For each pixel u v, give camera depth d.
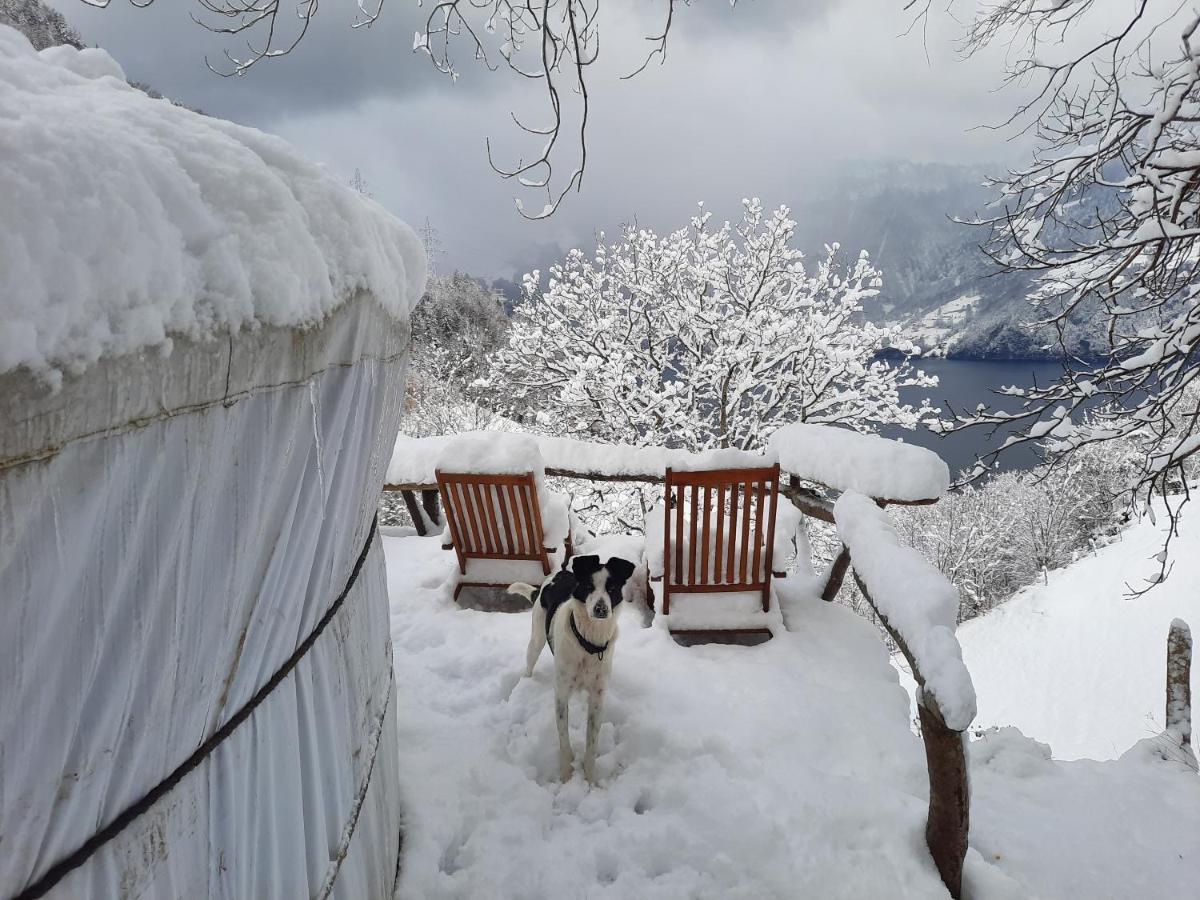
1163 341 4.52
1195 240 4.23
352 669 2.07
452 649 4.29
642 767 3.19
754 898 2.49
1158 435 5.04
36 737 0.86
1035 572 27.97
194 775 1.25
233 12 3.47
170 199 0.98
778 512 5.10
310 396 1.38
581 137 3.11
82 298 0.79
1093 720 17.14
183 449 1.01
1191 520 22.33
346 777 1.96
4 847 0.85
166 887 1.18
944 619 2.52
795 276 12.87
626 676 3.89
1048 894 2.54
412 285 2.33
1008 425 5.66
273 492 1.30
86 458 0.84
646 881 2.56
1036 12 4.15
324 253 1.46
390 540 6.29
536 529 4.73
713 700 3.66
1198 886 2.56
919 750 3.28
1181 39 3.55
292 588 1.53
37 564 0.80
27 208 0.75
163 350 0.93
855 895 2.46
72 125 0.89
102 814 1.04
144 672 1.03
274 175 1.32
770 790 2.94
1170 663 3.70
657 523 5.05
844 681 3.89
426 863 2.59
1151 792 3.10
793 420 14.09
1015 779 3.27
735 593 4.55
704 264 13.68
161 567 1.01
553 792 3.08
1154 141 3.76
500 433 4.72
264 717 1.49
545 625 3.66
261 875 1.50
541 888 2.53
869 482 4.40
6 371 0.70
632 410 13.64
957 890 2.53
